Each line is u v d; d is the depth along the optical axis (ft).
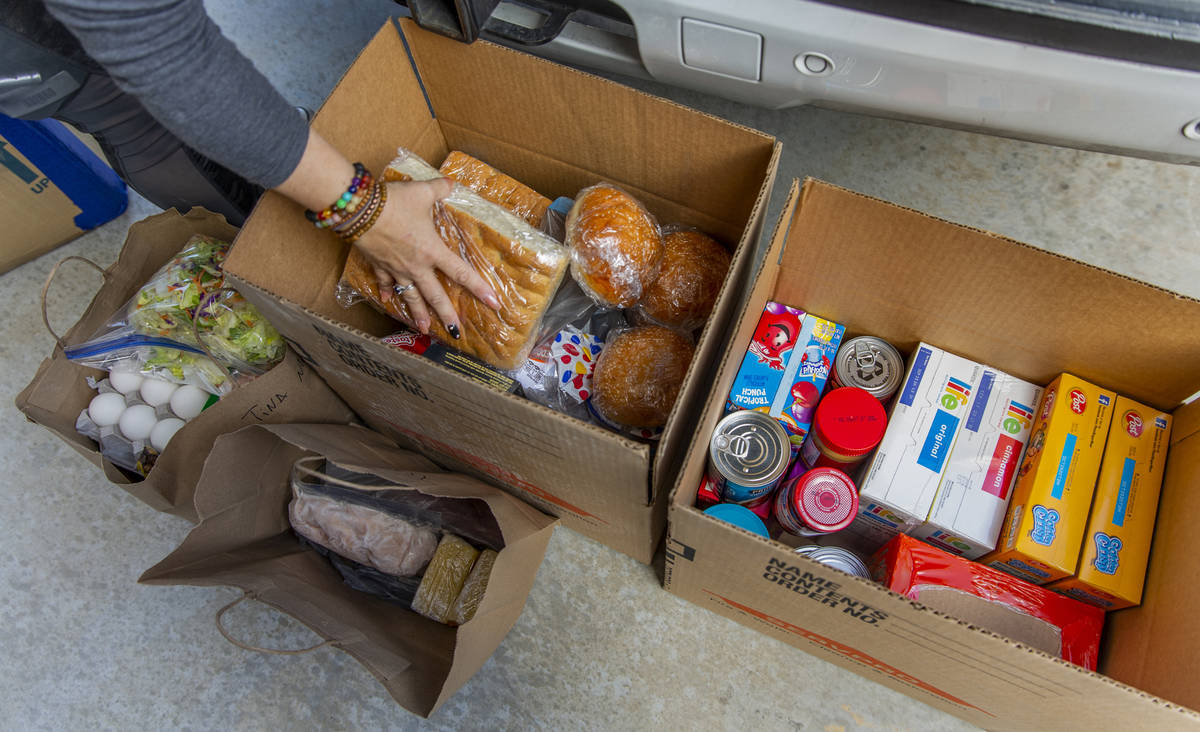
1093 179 5.96
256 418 4.22
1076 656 3.76
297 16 6.63
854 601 3.23
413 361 3.29
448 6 3.95
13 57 3.65
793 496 3.90
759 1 3.81
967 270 3.86
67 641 4.86
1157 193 5.91
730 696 4.63
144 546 5.11
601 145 4.43
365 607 4.28
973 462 4.14
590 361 4.41
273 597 3.84
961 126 4.39
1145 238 5.77
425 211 3.70
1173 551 3.64
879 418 3.99
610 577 4.93
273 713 4.68
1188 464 3.78
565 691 4.67
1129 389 4.19
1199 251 5.73
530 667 4.72
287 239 3.86
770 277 4.10
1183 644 3.32
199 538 3.79
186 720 4.67
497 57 4.09
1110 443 4.00
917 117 4.37
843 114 6.21
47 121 5.15
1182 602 3.43
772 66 4.18
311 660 4.78
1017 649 2.90
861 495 4.07
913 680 4.06
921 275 4.04
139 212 6.12
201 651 4.82
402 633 4.15
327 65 6.50
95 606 4.94
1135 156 4.28
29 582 5.00
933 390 4.38
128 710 4.70
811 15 3.77
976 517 4.02
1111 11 3.35
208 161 4.77
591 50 4.70
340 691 4.72
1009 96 3.92
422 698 3.58
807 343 4.59
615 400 4.14
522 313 3.91
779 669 4.68
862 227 3.89
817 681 4.65
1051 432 4.00
